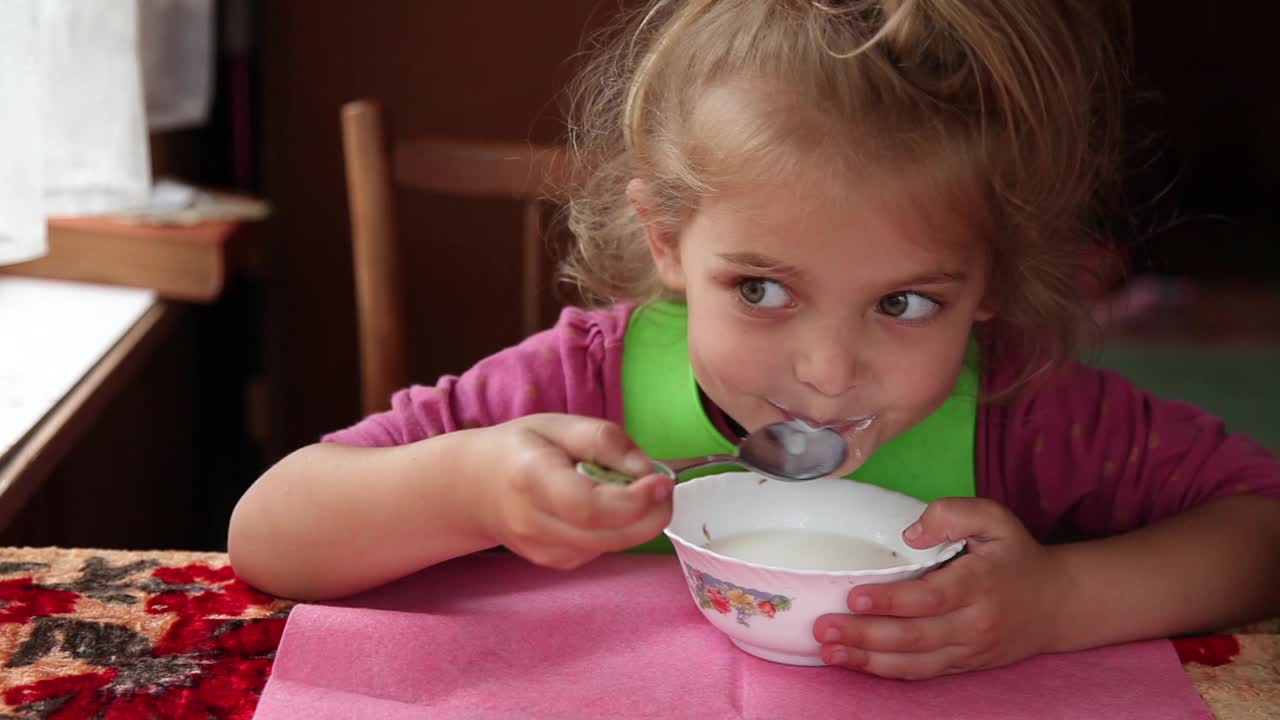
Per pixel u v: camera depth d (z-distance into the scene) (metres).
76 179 1.62
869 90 0.78
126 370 1.35
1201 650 0.80
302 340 2.60
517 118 2.54
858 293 0.79
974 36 0.79
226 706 0.69
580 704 0.69
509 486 0.73
